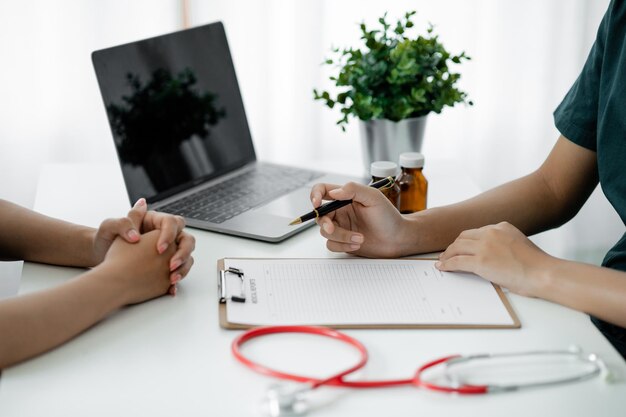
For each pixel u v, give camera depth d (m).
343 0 2.07
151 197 1.23
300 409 0.69
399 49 1.31
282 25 2.06
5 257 1.05
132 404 0.71
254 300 0.90
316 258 1.04
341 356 0.79
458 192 1.34
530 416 0.70
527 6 2.15
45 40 1.93
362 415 0.69
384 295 0.92
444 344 0.82
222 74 1.44
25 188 2.03
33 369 0.76
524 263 0.94
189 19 2.02
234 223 1.15
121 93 1.21
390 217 1.03
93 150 2.04
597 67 1.17
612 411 0.71
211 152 1.38
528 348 0.82
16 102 1.96
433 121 2.20
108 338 0.83
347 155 2.21
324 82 2.13
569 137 1.20
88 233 1.01
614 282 0.89
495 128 2.24
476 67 2.18
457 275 0.98
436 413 0.70
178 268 0.94
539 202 1.19
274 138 2.16
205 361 0.78
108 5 1.95
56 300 0.82
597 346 0.83
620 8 1.12
